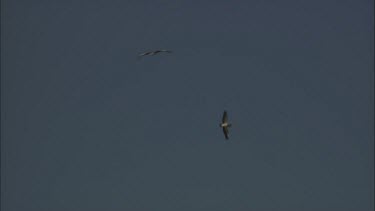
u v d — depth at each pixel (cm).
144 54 3303
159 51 3259
